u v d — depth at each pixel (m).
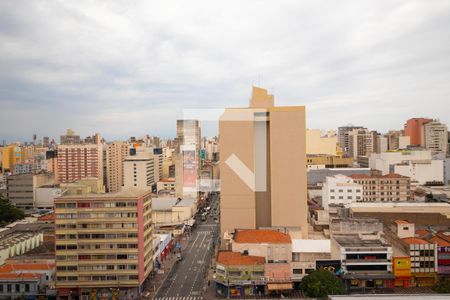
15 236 172.75
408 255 135.62
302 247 143.88
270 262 135.00
